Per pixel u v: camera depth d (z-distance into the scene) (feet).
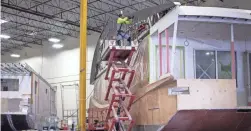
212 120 28.66
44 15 86.48
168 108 28.22
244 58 35.63
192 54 33.68
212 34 33.91
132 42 35.12
